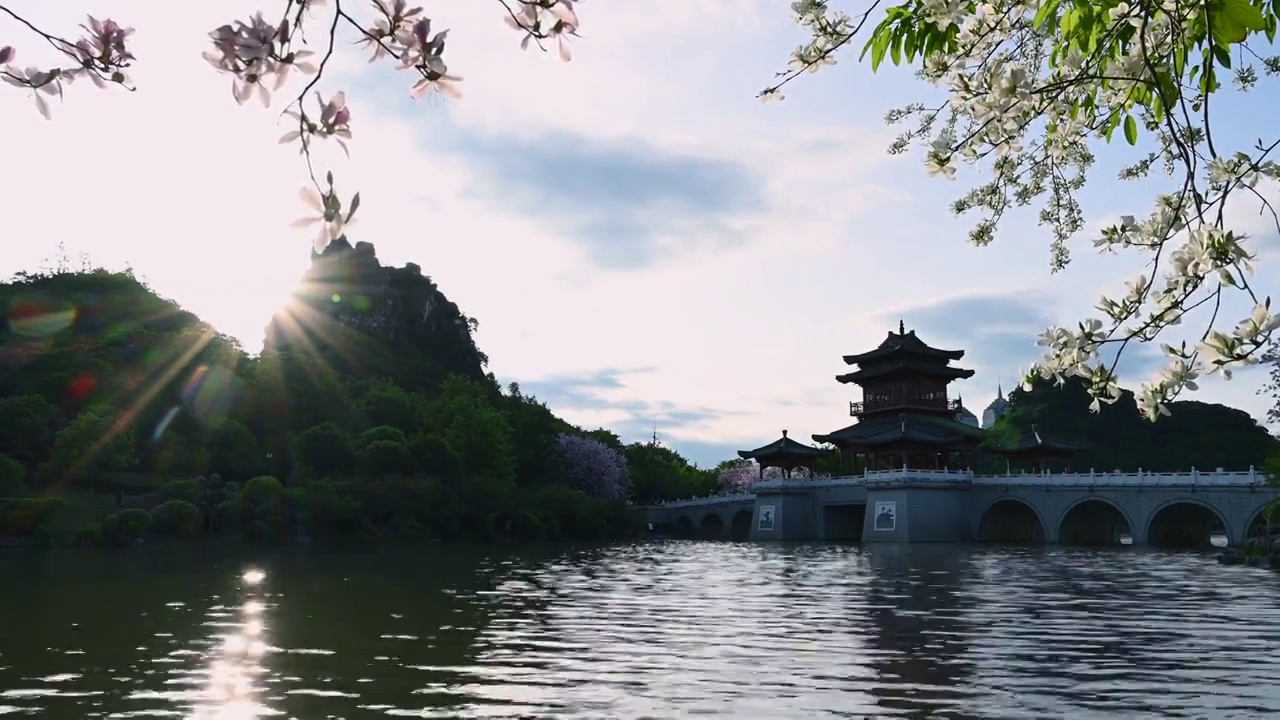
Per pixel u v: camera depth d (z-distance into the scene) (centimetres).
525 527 10494
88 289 14400
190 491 8312
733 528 12694
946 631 2803
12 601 3575
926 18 647
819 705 1816
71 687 1989
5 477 7619
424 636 2722
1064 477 8625
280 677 2092
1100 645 2508
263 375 11088
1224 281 513
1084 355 554
